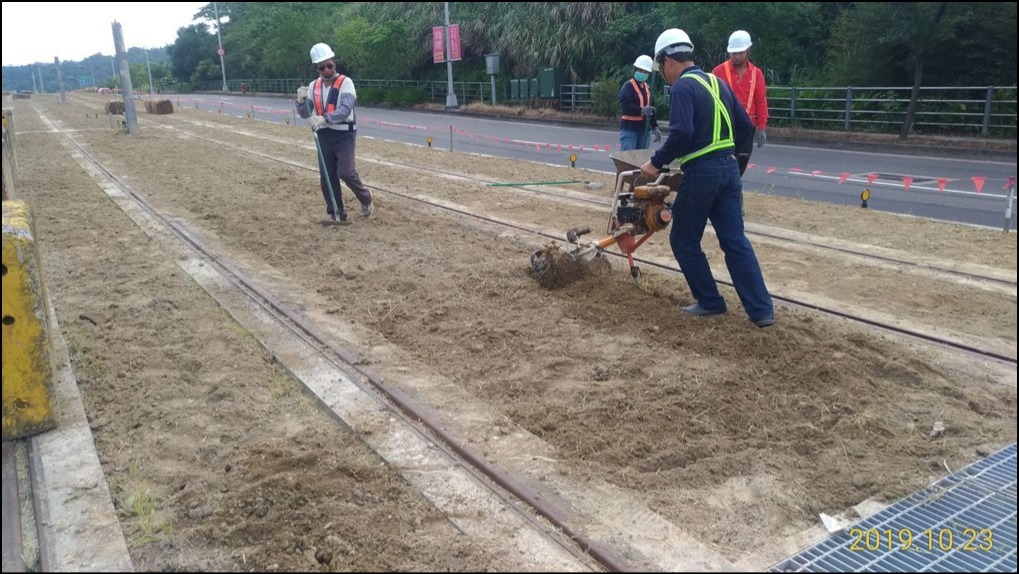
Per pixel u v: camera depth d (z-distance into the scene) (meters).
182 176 12.90
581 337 5.29
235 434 4.04
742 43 8.48
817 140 19.19
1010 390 4.43
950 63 18.25
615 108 26.08
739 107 5.38
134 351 5.09
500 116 30.31
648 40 27.70
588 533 3.13
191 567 3.02
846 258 7.11
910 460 3.75
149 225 8.90
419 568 2.97
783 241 7.80
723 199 5.29
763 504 3.41
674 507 3.38
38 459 3.73
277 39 51.25
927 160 15.46
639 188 5.67
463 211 9.51
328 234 8.42
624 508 3.31
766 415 4.16
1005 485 3.53
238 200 10.50
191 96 64.12
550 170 13.39
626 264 6.95
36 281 3.88
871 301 5.95
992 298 5.93
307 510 3.34
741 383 4.51
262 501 3.41
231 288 6.48
